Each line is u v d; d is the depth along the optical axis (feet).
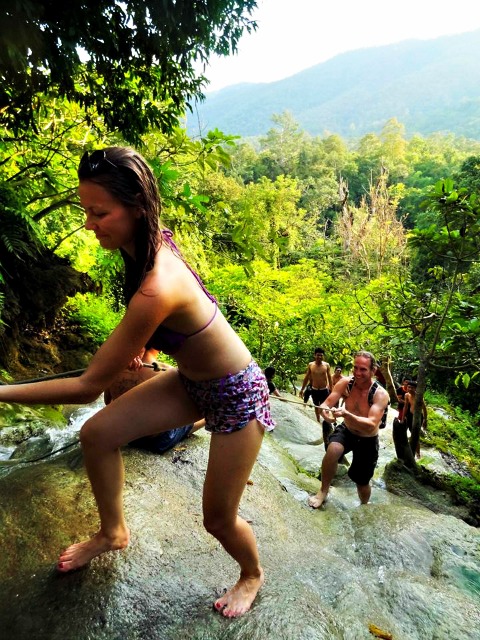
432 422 42.14
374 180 214.90
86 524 8.50
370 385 15.96
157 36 16.42
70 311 31.68
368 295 40.14
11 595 6.86
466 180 80.07
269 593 7.32
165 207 18.99
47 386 5.34
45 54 13.91
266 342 41.57
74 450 11.33
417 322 23.21
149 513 9.18
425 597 9.09
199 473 11.73
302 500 14.76
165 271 5.28
